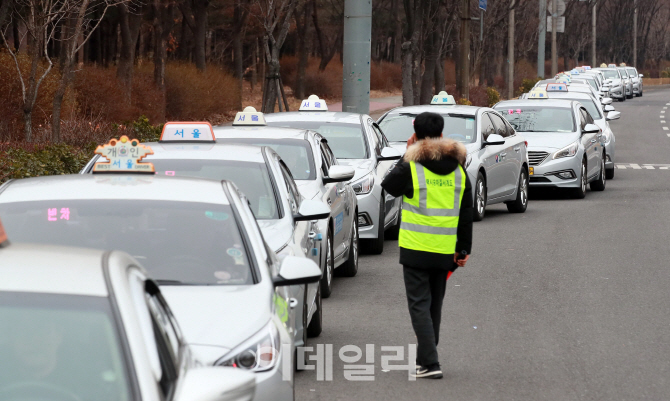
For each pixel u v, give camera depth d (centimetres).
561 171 3006
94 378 472
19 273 522
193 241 848
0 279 516
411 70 4975
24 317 496
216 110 5291
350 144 2030
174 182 932
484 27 7312
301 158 1596
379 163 2138
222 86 5366
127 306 504
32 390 470
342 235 1634
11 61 3155
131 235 849
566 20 12638
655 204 2905
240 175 1225
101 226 855
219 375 483
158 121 4447
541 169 3009
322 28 8700
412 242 1079
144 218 870
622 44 16662
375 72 8800
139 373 473
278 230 1115
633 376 1102
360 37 3322
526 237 2247
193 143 1345
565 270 1809
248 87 8369
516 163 2702
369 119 2170
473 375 1106
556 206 2902
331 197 1552
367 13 3316
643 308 1473
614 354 1201
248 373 505
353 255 1755
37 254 549
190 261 830
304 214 1172
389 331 1330
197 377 479
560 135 3095
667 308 1473
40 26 2638
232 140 1625
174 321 609
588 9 13312
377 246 1995
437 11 5594
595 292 1599
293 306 905
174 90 4781
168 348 538
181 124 1362
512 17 7644
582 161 3053
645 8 17100
